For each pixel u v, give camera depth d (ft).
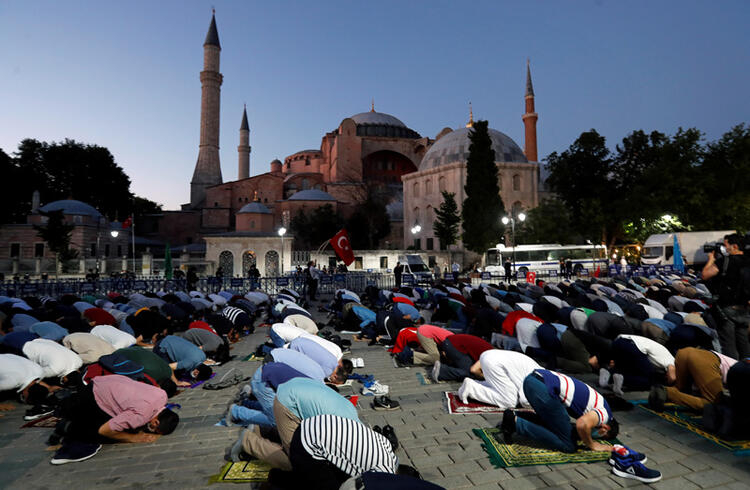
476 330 29.43
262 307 48.62
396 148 227.81
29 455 13.94
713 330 23.44
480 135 126.62
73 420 14.32
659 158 120.06
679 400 16.62
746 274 20.10
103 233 151.64
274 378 14.87
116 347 24.32
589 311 26.20
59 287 58.70
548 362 22.65
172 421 15.47
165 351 22.93
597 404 13.48
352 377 22.45
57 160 169.58
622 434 14.84
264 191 210.18
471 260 140.05
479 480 11.91
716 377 15.74
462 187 147.13
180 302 36.83
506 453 13.38
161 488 11.76
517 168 155.02
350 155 215.10
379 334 33.32
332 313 44.65
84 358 21.75
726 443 13.92
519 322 24.73
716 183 109.40
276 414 12.37
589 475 12.12
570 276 93.30
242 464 12.99
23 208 167.02
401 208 204.23
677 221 113.70
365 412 17.49
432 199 157.38
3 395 19.52
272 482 11.26
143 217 205.67
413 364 25.17
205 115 234.79
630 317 26.12
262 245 123.54
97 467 13.02
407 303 34.65
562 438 13.50
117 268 125.29
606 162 127.65
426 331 24.45
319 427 10.11
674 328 22.27
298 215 177.17
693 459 12.95
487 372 17.85
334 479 9.95
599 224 121.08
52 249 121.90
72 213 144.77
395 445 13.43
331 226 162.61
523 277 98.89
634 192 117.08
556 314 28.73
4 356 18.51
